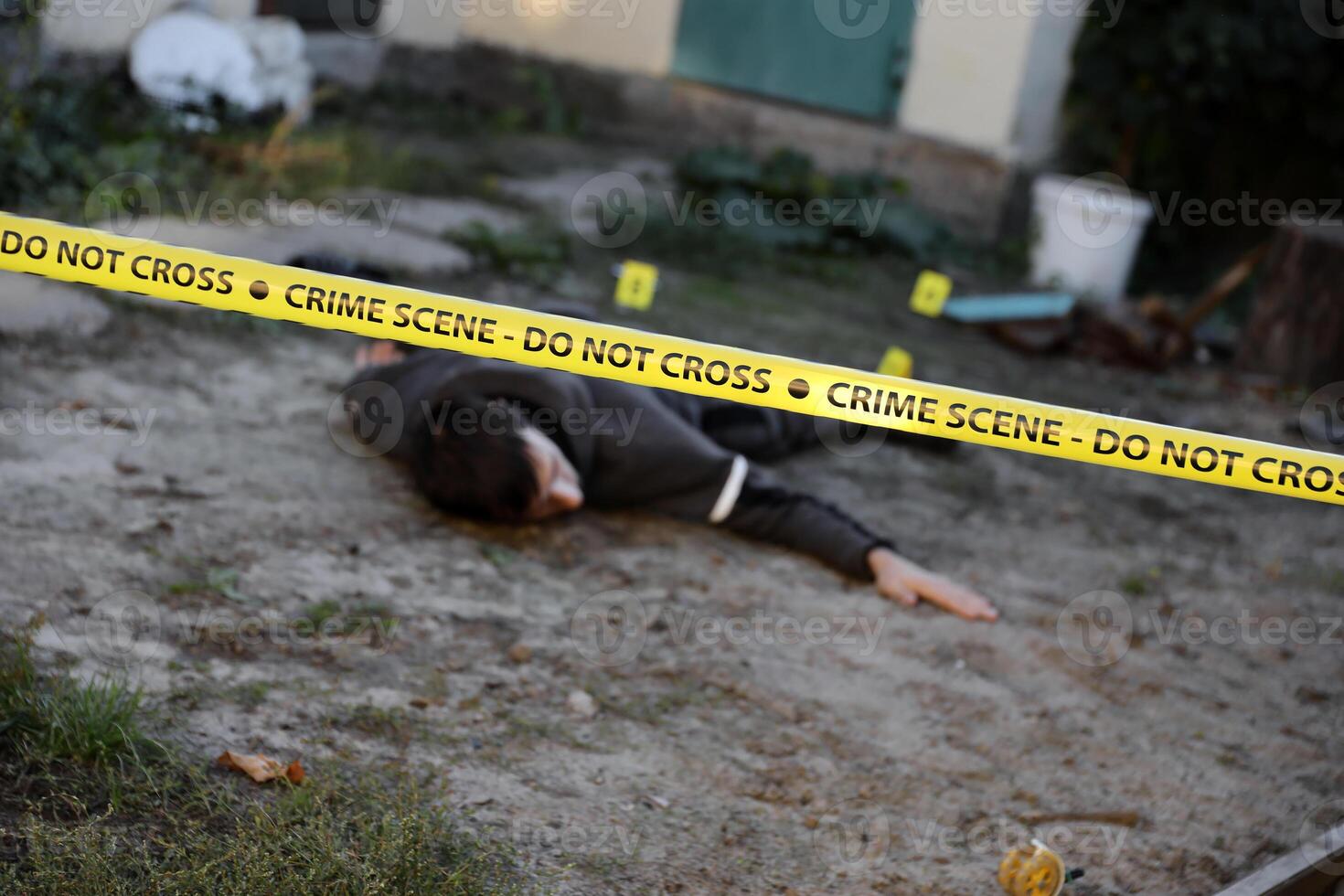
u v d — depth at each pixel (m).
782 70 9.75
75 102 6.45
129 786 2.33
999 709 3.14
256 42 7.85
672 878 2.36
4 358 4.23
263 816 2.26
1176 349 7.16
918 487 4.64
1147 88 9.22
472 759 2.63
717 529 3.96
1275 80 9.29
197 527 3.40
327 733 2.62
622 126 10.24
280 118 7.83
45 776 2.32
